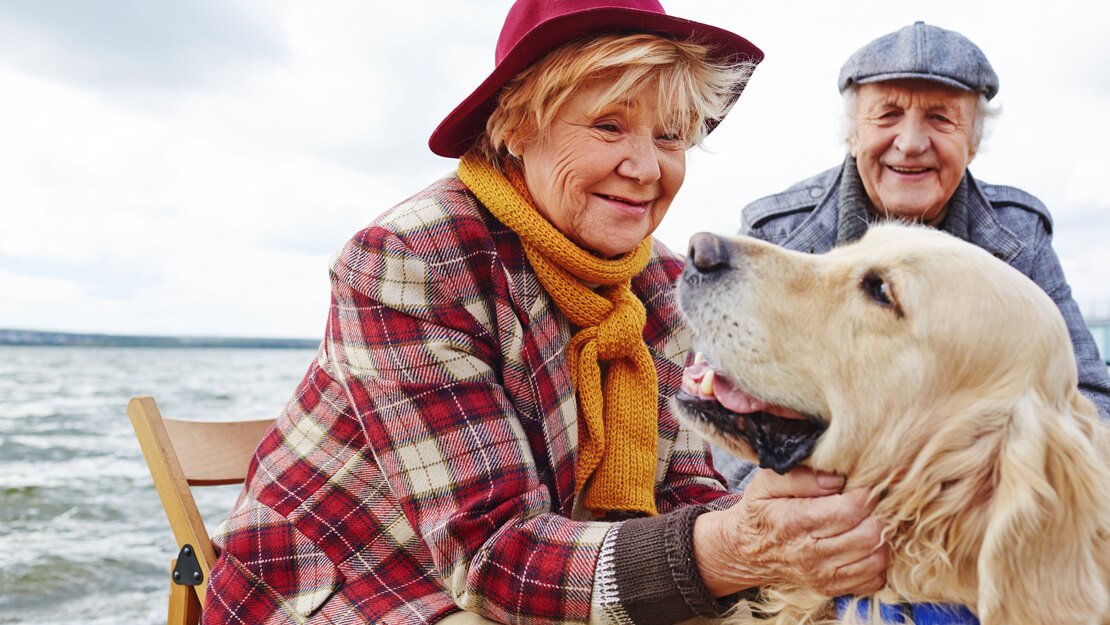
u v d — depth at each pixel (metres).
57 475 6.81
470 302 1.55
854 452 1.38
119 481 6.58
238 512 1.66
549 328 1.61
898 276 1.37
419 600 1.52
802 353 1.42
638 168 1.53
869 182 2.75
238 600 1.55
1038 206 2.80
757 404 1.47
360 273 1.54
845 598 1.40
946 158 2.59
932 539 1.29
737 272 1.48
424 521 1.45
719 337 1.47
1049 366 1.30
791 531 1.27
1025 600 1.16
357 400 1.53
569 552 1.37
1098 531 1.18
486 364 1.54
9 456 7.90
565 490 1.58
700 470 1.89
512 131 1.60
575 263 1.55
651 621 1.35
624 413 1.65
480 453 1.46
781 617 1.46
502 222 1.62
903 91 2.56
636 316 1.63
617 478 1.64
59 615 3.38
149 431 1.77
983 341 1.30
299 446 1.65
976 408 1.29
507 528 1.42
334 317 1.63
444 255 1.55
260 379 23.17
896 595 1.35
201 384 20.09
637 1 1.58
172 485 1.73
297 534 1.57
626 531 1.37
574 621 1.37
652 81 1.53
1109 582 1.18
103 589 3.75
